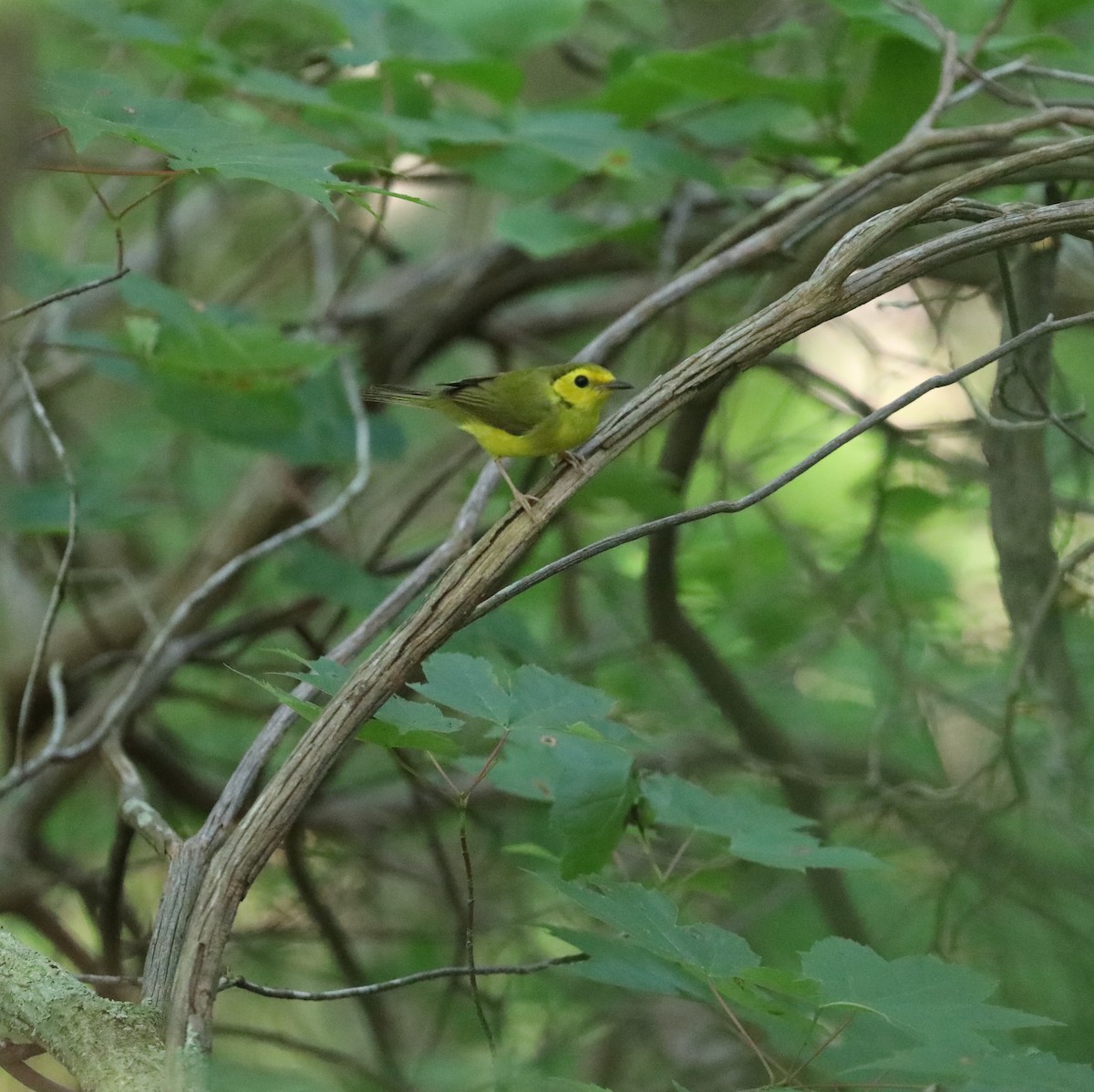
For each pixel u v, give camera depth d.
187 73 9.50
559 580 13.69
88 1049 4.59
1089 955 10.54
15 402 11.63
